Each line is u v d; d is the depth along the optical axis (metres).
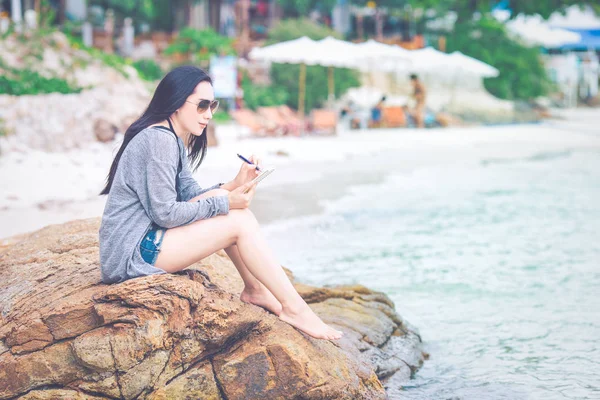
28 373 3.97
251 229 4.25
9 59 17.05
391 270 8.08
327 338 4.26
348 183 13.90
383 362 5.20
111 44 29.12
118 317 3.94
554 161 18.17
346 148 19.55
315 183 13.73
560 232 10.16
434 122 28.16
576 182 14.72
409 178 14.84
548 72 38.72
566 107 38.94
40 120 15.01
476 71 25.83
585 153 19.86
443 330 6.23
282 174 14.68
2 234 8.49
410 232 9.99
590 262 8.52
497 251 9.02
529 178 15.22
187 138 4.52
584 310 6.74
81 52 18.88
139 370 3.95
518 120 30.38
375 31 39.06
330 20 37.59
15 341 4.02
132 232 4.11
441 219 10.90
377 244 9.24
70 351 3.98
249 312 4.25
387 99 30.31
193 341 4.09
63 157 13.98
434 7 35.50
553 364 5.47
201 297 4.17
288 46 22.16
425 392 4.98
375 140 22.12
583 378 5.20
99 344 3.92
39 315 4.05
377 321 5.70
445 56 26.05
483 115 30.08
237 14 33.97
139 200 4.13
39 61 17.42
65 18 31.33
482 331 6.20
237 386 4.11
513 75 34.00
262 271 4.26
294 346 4.19
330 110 25.31
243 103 26.33
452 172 15.93
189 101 4.18
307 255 8.60
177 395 4.02
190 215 4.11
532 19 38.66
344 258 8.52
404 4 36.19
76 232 5.41
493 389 5.03
